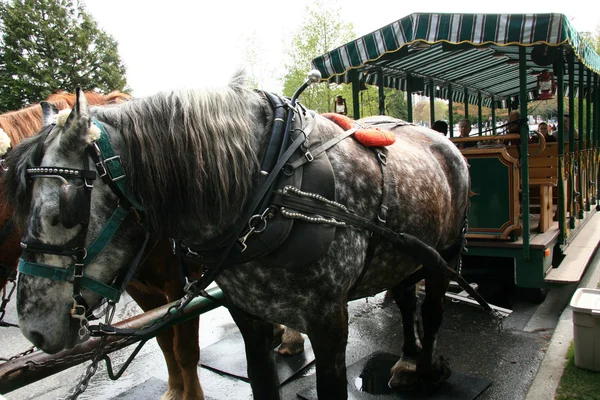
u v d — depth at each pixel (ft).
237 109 5.64
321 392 6.20
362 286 7.14
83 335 4.85
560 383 9.67
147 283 8.50
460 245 9.71
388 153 7.17
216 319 15.11
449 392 9.41
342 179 6.05
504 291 16.21
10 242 7.06
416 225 7.23
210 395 9.93
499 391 9.61
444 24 12.67
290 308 5.97
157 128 5.24
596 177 25.21
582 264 15.25
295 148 5.61
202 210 5.32
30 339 4.73
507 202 14.08
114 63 86.53
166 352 9.19
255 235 5.40
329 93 44.70
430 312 9.49
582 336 10.10
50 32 78.13
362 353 11.78
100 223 4.91
